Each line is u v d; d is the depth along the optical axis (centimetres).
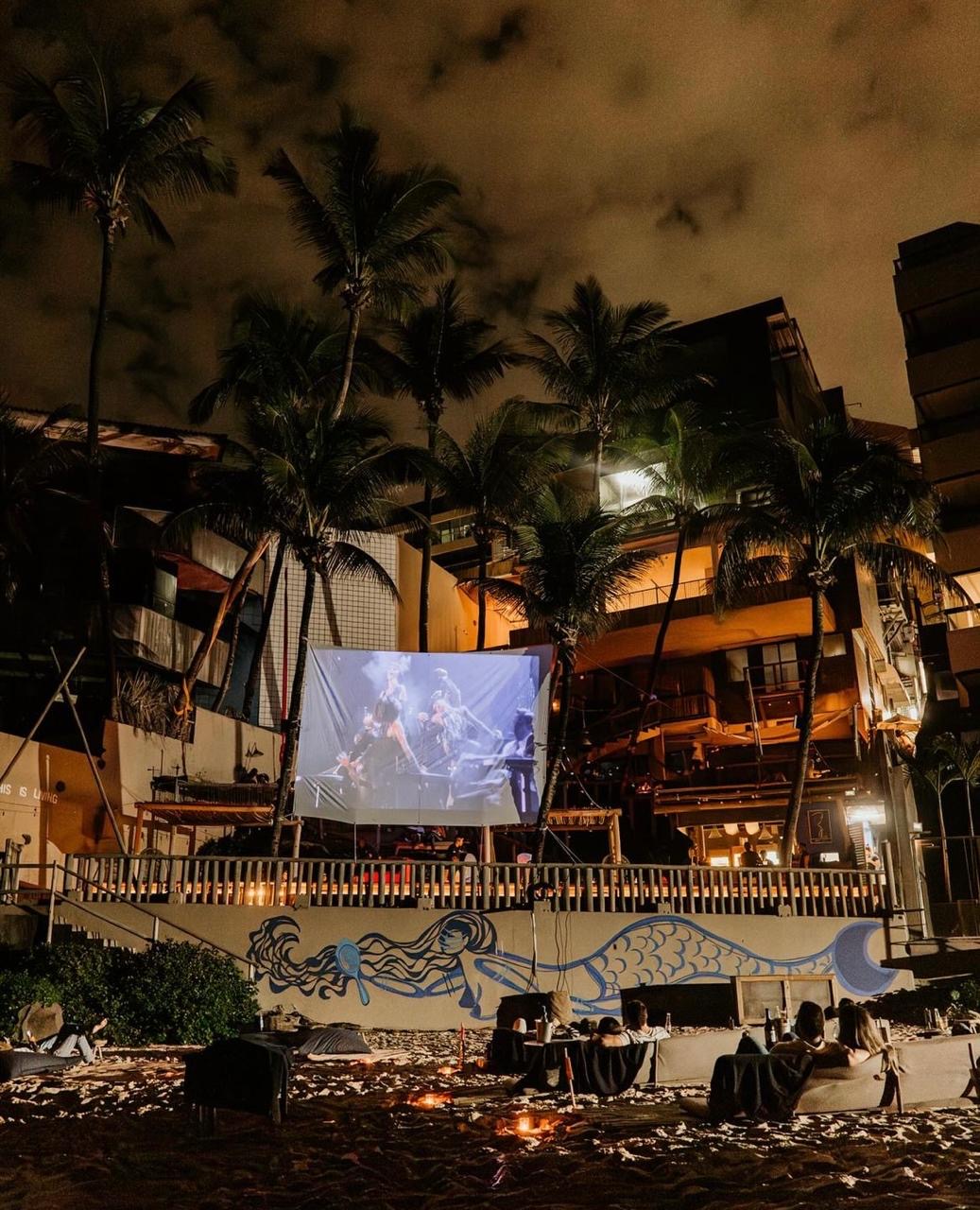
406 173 3058
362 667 2506
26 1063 1226
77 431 3272
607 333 3434
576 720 3747
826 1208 654
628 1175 749
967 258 3956
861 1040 961
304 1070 1302
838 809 3262
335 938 1988
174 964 1675
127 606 3170
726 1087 923
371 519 2817
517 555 3055
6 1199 703
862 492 2562
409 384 3419
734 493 3284
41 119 2742
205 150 2894
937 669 4400
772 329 4153
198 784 2675
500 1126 930
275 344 3322
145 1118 979
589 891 2109
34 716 2775
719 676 3753
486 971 2006
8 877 1933
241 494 3012
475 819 2427
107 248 2805
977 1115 933
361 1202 691
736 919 2117
